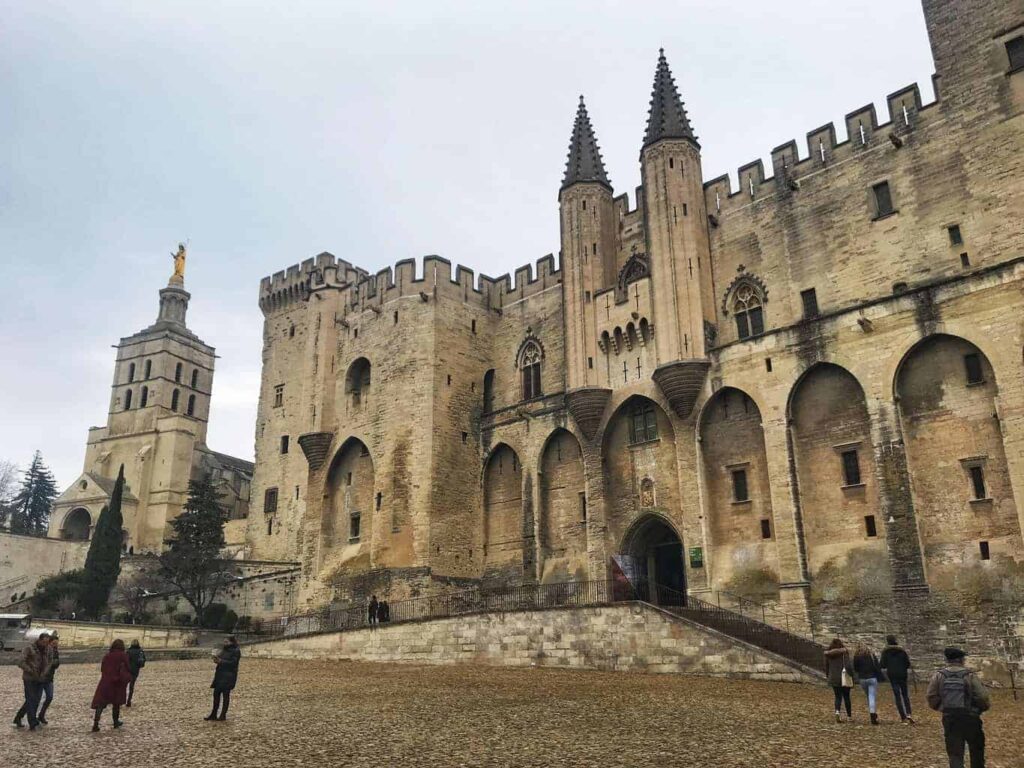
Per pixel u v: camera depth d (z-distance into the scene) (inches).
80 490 3166.8
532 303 1921.8
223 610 2187.5
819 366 1302.9
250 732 647.8
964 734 430.6
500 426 1836.9
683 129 1610.5
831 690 925.2
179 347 3710.6
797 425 1326.3
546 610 1266.0
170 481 3208.7
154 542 3117.6
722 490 1408.7
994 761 540.1
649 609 1150.3
